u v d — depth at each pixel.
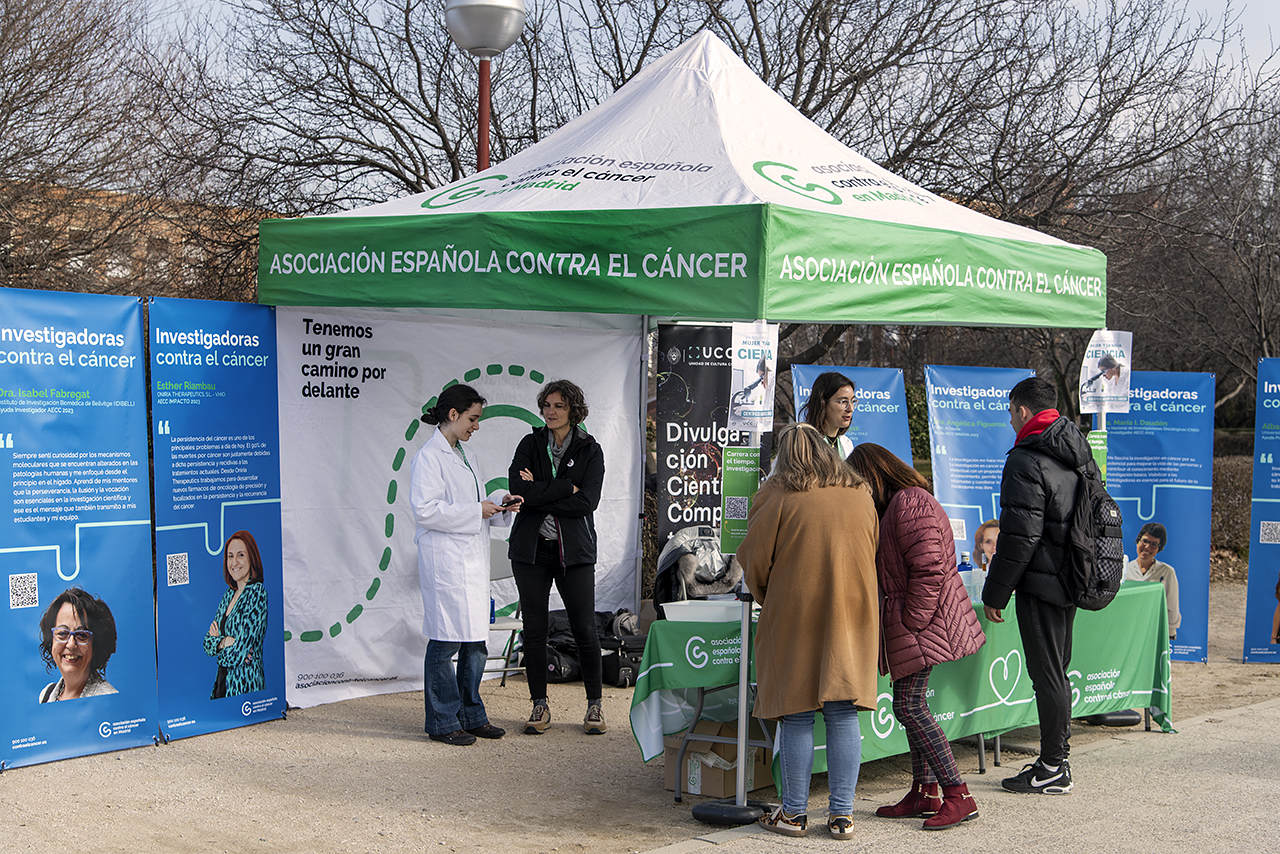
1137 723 6.57
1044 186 11.91
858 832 4.52
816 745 4.89
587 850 4.31
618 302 4.95
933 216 5.77
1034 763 5.19
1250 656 8.66
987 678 5.45
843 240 4.96
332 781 5.13
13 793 4.80
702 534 7.93
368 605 6.82
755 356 4.70
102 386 5.35
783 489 4.41
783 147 6.12
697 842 4.37
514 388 7.57
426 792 5.02
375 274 5.50
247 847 4.26
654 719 4.95
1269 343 14.28
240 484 5.98
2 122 11.41
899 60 12.21
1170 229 13.00
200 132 12.85
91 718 5.38
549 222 5.05
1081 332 15.68
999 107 12.20
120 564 5.45
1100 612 5.93
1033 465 4.94
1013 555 4.91
